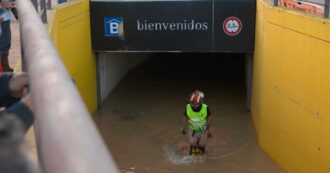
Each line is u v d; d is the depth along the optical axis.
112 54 17.50
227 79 19.34
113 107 15.97
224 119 14.83
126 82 18.81
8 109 1.42
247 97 15.38
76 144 0.88
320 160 8.89
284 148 10.70
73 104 1.02
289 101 10.34
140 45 14.73
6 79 1.99
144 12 14.51
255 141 13.04
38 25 2.24
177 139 13.23
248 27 14.36
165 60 22.00
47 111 1.02
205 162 11.63
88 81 14.52
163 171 11.20
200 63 21.66
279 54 10.96
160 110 15.73
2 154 0.93
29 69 1.54
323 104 8.70
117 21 14.64
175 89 18.05
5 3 8.20
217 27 14.43
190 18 14.43
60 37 11.39
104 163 0.84
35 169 0.95
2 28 8.17
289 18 10.26
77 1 13.30
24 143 0.97
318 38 8.82
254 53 14.42
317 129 8.98
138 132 13.85
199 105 11.68
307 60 9.36
